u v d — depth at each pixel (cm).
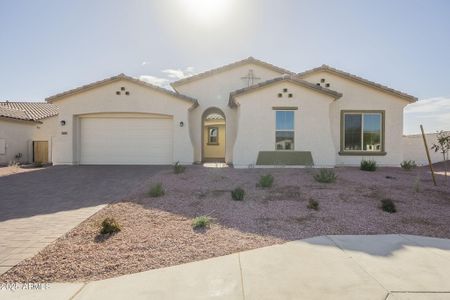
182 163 1728
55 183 1189
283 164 1531
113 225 623
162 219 715
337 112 1717
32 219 713
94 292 401
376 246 562
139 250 539
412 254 525
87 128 1772
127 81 1719
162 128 1767
